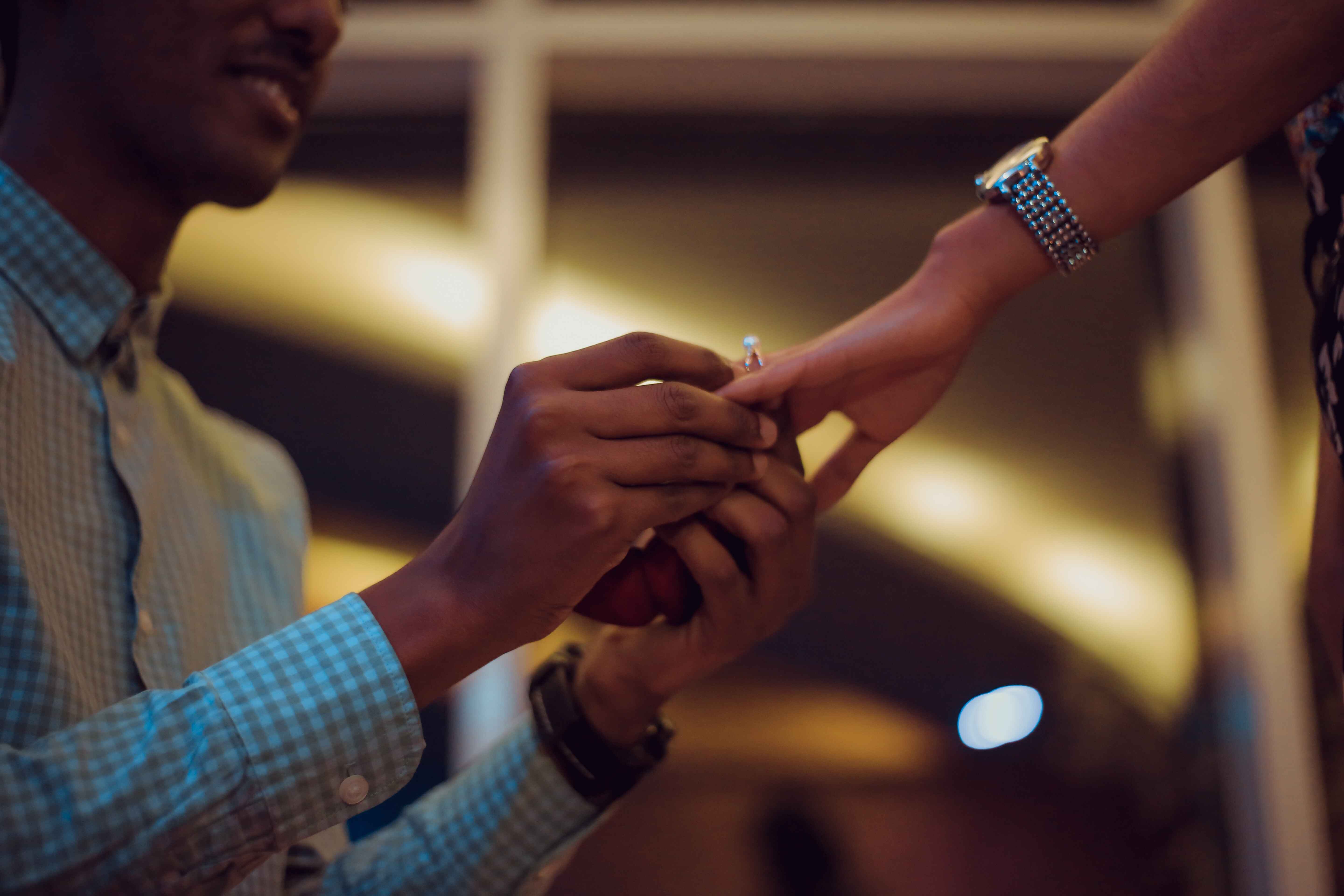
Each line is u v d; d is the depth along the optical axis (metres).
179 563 0.87
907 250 1.96
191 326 1.86
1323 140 0.71
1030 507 1.79
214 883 0.66
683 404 0.71
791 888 1.62
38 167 0.86
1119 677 1.72
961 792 1.66
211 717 0.66
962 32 1.90
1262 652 1.66
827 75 1.97
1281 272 1.86
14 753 0.64
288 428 1.83
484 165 1.86
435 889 0.88
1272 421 1.75
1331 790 1.60
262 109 0.88
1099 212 0.78
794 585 0.81
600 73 1.97
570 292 1.92
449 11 1.92
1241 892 1.64
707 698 1.69
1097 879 1.64
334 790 0.67
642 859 1.63
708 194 1.99
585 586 0.69
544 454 0.69
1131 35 1.90
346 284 1.91
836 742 1.68
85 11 0.84
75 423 0.83
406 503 1.80
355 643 0.68
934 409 1.84
